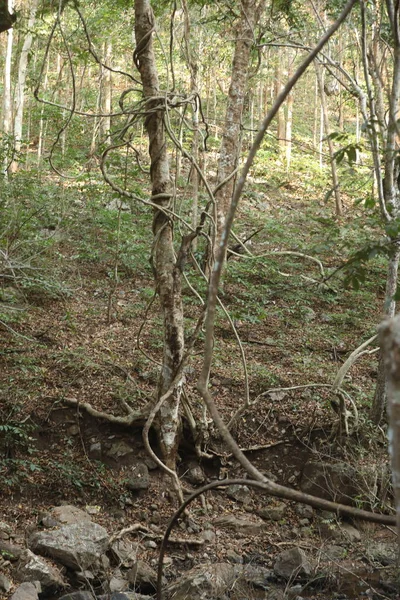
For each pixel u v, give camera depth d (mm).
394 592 6152
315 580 6254
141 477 7078
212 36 17750
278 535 6953
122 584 5949
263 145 23906
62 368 7809
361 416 7691
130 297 10305
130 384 7750
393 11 4359
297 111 32656
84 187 12422
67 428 7270
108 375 7836
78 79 22688
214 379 8234
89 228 12070
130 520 6836
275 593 6004
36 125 21312
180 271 6730
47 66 20406
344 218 16641
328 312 10914
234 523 6945
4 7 6809
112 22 15664
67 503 6844
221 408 7801
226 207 10820
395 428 1035
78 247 11312
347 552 6715
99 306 9742
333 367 8938
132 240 11883
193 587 5812
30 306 9086
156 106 6469
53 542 6008
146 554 6480
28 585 5496
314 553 6676
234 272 11656
